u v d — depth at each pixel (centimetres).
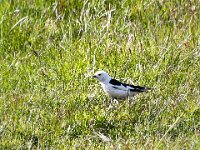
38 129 1222
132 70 1388
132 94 1284
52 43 1505
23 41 1533
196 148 1123
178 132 1196
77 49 1466
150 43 1468
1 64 1441
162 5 1614
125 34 1521
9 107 1280
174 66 1397
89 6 1599
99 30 1534
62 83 1353
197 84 1341
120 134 1207
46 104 1291
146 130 1202
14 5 1630
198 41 1459
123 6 1620
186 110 1249
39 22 1573
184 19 1563
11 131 1204
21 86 1361
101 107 1286
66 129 1229
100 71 1284
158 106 1261
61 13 1612
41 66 1423
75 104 1291
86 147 1161
